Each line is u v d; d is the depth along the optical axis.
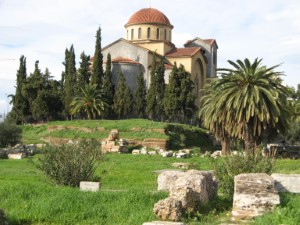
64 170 16.23
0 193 12.78
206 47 92.62
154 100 71.44
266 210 10.62
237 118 35.31
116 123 58.09
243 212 10.71
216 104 37.62
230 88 35.78
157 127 55.19
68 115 77.06
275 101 35.03
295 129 64.56
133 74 77.69
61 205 11.60
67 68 78.00
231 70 36.25
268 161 14.80
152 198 12.10
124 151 48.19
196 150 50.72
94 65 73.38
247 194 10.81
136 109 72.88
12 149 42.69
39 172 25.66
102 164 33.09
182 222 9.91
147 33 83.50
